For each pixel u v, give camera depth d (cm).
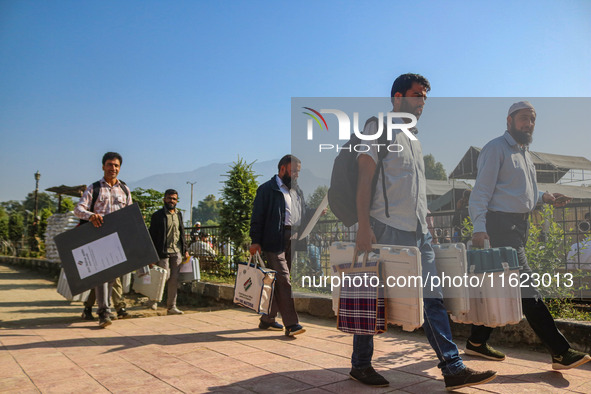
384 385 295
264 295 458
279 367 347
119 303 605
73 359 373
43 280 1271
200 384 303
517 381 297
